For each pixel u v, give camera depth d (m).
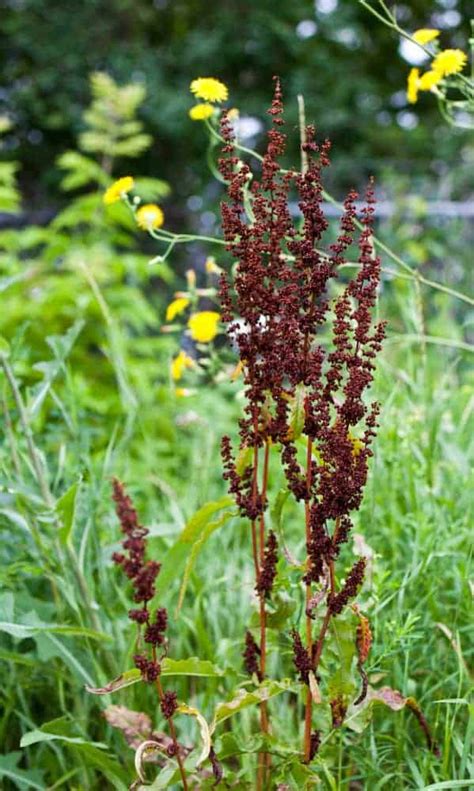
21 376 3.34
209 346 2.54
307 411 1.58
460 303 4.41
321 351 1.58
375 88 10.38
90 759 1.91
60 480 2.51
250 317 1.60
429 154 9.98
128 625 2.22
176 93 9.31
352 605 1.62
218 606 2.44
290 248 1.57
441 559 2.19
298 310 1.58
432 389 2.69
